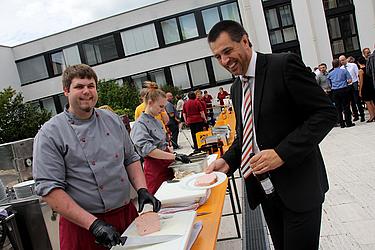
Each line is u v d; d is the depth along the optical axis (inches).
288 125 62.6
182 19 703.1
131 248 53.6
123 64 739.4
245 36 61.8
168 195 74.4
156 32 717.9
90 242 71.7
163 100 124.0
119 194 73.3
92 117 73.2
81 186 70.0
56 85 784.9
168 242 53.3
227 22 61.4
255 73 63.1
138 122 121.9
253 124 65.6
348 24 565.3
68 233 72.1
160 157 116.0
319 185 65.4
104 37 745.6
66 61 773.3
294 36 580.7
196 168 91.6
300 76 59.8
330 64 565.6
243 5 585.6
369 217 123.0
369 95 296.0
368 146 218.1
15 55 794.8
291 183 64.0
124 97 569.3
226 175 76.0
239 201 159.0
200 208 73.9
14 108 431.2
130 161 79.7
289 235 66.2
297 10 564.4
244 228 134.6
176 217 62.4
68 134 69.4
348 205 136.3
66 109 72.6
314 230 65.3
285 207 65.9
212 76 701.9
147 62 728.3
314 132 58.4
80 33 756.0
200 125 353.4
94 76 71.7
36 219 116.3
